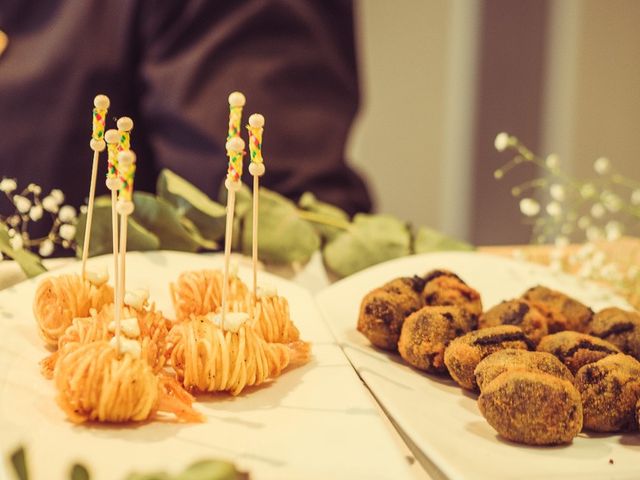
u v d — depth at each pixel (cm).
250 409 44
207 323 47
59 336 48
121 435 40
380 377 49
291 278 66
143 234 58
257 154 46
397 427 45
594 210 68
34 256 56
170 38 83
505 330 50
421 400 47
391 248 67
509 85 162
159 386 43
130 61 84
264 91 82
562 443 44
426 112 165
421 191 168
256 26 83
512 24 160
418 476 41
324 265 67
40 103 81
